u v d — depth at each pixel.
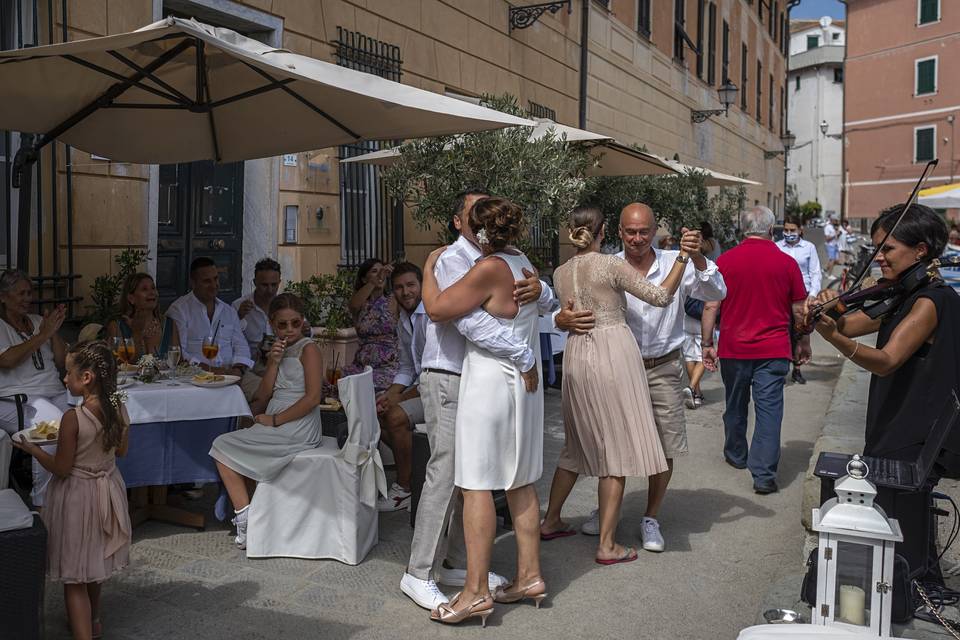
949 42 41.53
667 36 18.75
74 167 5.96
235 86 5.04
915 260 3.14
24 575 3.03
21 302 5.03
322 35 7.93
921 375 3.12
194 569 4.20
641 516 5.17
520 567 3.85
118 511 3.40
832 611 2.86
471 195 3.87
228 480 4.37
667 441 4.61
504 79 11.46
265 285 6.60
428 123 4.98
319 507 4.34
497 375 3.62
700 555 4.50
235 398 4.62
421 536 3.84
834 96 53.84
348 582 4.08
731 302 5.79
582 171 8.27
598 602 3.91
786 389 9.62
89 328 5.00
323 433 4.95
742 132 26.86
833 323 3.09
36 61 4.39
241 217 7.77
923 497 3.12
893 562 2.87
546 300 4.03
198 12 6.82
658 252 4.77
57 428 4.02
